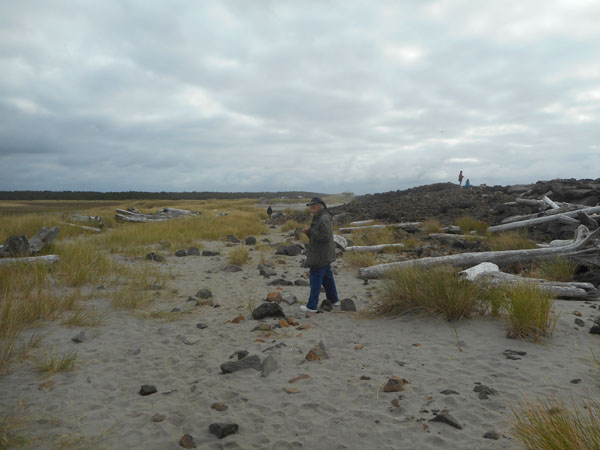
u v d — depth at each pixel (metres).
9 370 3.91
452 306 5.39
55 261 8.42
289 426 3.03
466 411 3.12
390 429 2.93
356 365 4.11
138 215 25.89
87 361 4.25
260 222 29.22
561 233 13.57
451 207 23.34
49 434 2.89
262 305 5.93
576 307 5.96
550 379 3.56
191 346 4.79
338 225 23.64
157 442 2.84
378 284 8.34
